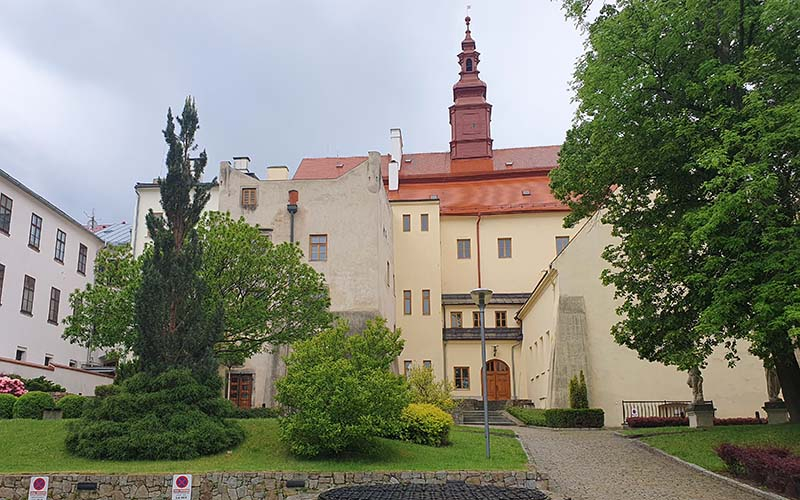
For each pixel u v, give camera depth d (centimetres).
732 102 1761
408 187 4828
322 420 1578
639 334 1973
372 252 3228
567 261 3034
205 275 2103
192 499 1447
